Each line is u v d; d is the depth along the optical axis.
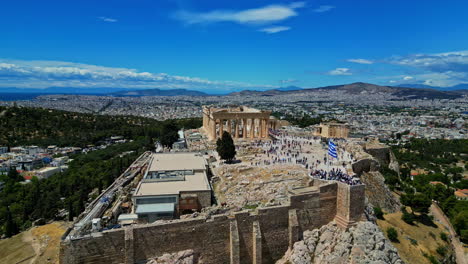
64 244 44.44
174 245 49.59
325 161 92.19
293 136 154.00
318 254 56.66
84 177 155.38
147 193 60.31
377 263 52.78
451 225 99.38
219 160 96.81
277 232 57.28
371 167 97.94
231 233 52.66
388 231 75.19
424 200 86.06
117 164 161.88
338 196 61.88
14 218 118.12
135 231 47.09
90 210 58.41
